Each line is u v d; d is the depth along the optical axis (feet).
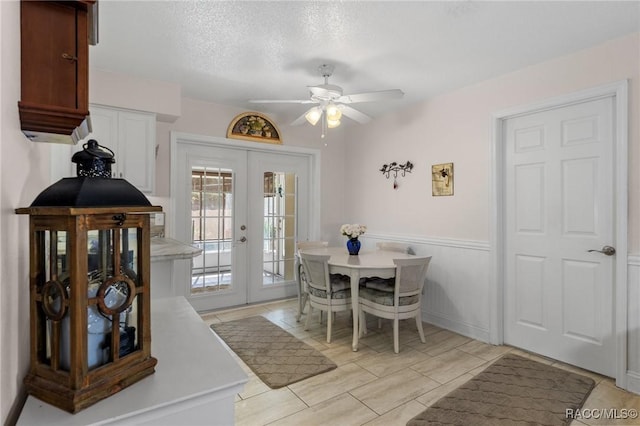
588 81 8.50
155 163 11.49
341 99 9.13
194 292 13.44
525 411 6.94
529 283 10.00
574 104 8.96
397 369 8.79
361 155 15.85
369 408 7.06
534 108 9.53
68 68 2.83
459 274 11.53
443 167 12.05
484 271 10.80
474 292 11.09
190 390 2.65
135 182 10.45
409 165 13.38
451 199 11.82
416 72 10.05
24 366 2.63
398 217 13.88
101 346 2.54
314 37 7.96
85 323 2.37
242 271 14.62
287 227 15.85
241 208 14.53
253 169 14.85
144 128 10.62
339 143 16.85
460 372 8.64
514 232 10.36
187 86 11.35
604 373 8.43
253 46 8.43
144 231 2.82
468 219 11.29
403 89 11.52
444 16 7.06
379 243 13.76
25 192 2.84
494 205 10.52
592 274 8.69
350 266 10.12
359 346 10.27
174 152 12.46
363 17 7.11
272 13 6.98
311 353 9.69
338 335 11.14
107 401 2.48
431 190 12.51
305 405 7.17
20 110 2.61
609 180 8.38
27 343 2.72
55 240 2.38
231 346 10.15
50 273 2.41
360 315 10.97
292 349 9.95
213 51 8.74
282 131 15.07
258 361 9.15
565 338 9.18
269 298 15.35
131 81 10.32
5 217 2.17
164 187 12.29
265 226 15.24
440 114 12.16
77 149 9.29
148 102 10.59
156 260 5.93
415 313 10.27
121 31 7.75
